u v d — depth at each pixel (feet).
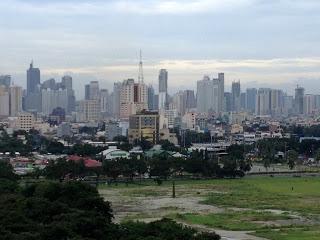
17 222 429.38
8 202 541.75
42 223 456.04
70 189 565.53
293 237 614.75
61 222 415.23
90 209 525.34
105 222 428.97
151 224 418.51
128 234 408.67
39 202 498.69
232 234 639.76
